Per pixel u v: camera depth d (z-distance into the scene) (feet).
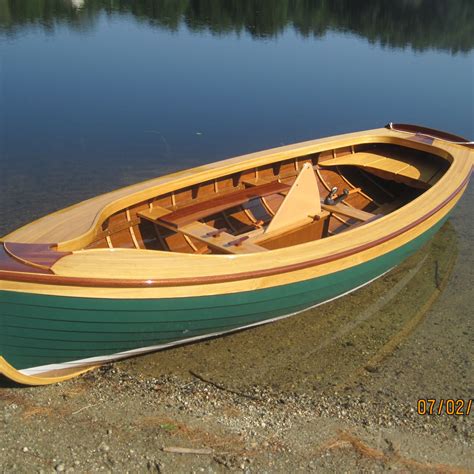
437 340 21.85
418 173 29.55
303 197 22.93
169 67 62.28
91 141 40.45
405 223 22.59
